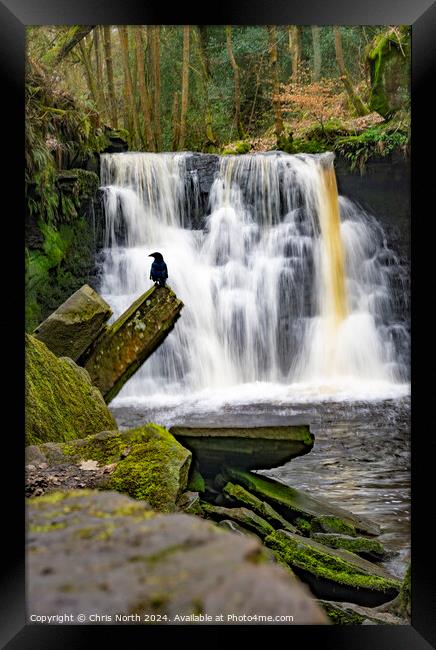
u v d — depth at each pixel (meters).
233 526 4.73
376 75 15.89
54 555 1.03
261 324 14.88
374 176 15.38
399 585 4.39
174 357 13.39
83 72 19.34
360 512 5.69
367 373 14.70
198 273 14.82
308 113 18.05
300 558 4.57
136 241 14.79
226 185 15.58
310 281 15.34
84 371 5.69
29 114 11.81
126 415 9.66
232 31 21.11
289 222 15.62
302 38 20.11
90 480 4.19
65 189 12.69
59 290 12.31
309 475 6.82
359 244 15.40
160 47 22.23
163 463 4.32
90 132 14.54
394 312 15.16
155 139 20.70
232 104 21.72
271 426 5.21
